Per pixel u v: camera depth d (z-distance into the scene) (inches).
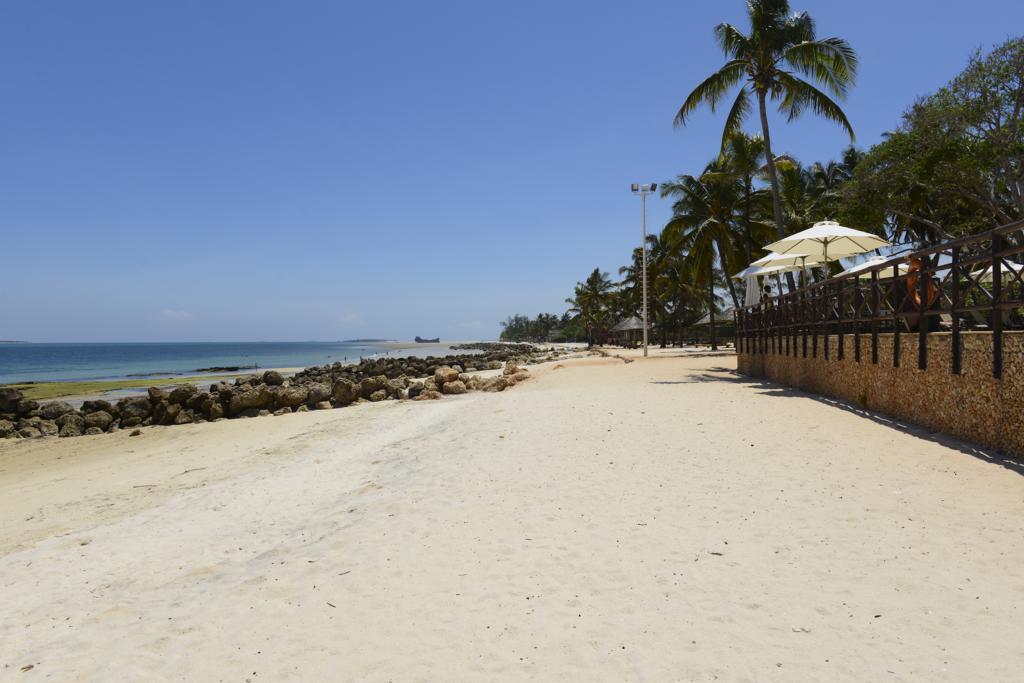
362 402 908.6
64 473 537.0
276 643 161.3
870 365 437.4
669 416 459.2
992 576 166.2
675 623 155.4
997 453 283.6
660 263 2060.8
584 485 283.7
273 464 448.1
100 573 236.4
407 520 252.7
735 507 238.1
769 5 898.7
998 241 281.3
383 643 156.3
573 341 6195.9
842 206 951.0
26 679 154.9
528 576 189.9
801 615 154.3
